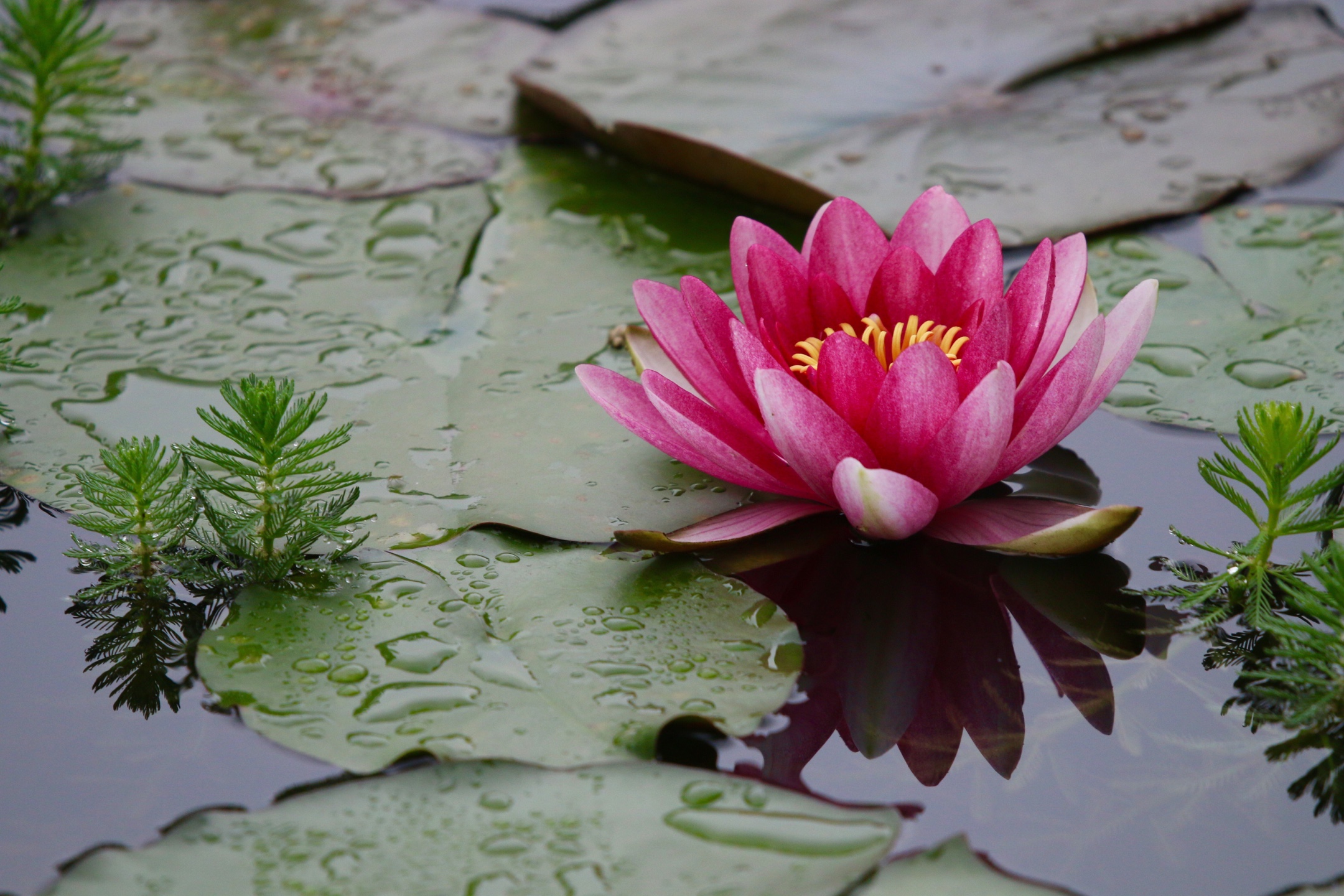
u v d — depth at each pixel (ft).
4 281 4.46
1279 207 4.52
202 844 3.87
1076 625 4.05
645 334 4.25
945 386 4.02
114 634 4.04
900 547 4.13
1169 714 3.97
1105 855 3.88
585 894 3.84
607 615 4.03
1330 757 3.94
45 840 3.88
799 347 4.14
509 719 3.94
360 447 4.20
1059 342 4.10
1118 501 4.15
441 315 4.42
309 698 3.96
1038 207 4.54
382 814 3.89
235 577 4.09
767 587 4.09
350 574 4.07
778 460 4.14
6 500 4.16
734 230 4.21
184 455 4.07
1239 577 4.07
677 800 3.90
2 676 4.00
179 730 3.95
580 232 4.58
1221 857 3.88
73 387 4.29
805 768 3.93
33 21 4.52
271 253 4.54
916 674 4.01
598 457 4.20
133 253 4.52
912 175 4.62
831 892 3.84
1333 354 4.27
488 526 4.12
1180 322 4.34
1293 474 4.02
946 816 3.90
